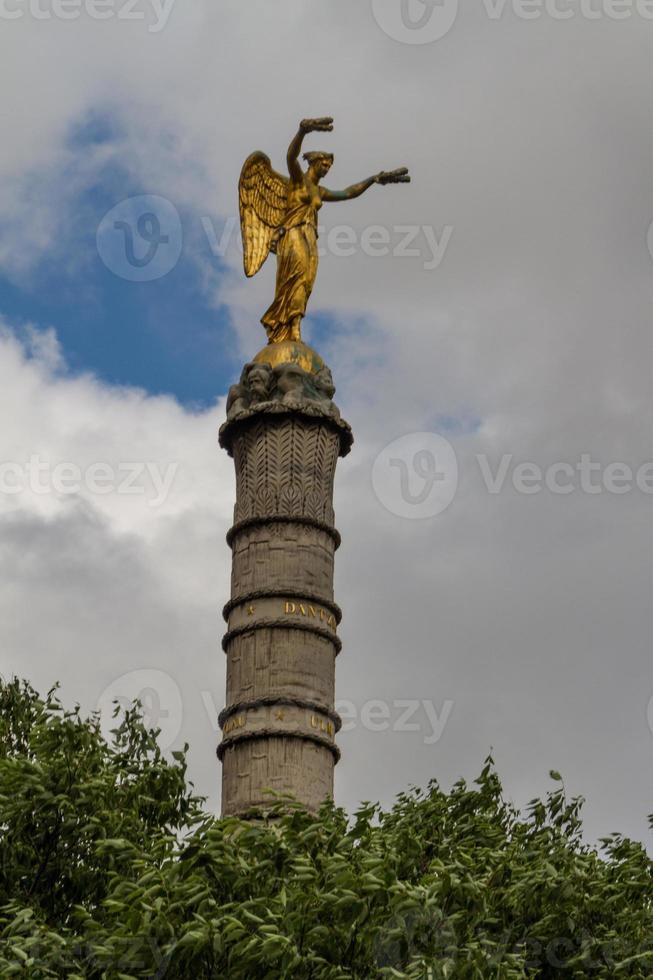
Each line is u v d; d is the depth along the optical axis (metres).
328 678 50.66
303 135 56.53
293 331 55.75
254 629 50.66
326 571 51.97
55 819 35.38
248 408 53.19
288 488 52.31
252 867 32.78
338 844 33.41
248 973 30.55
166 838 33.25
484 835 39.91
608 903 36.09
